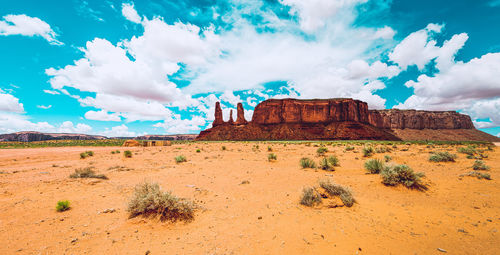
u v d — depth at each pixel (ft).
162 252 11.25
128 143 140.26
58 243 11.82
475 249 10.89
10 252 10.71
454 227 13.65
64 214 16.10
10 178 29.30
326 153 65.92
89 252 11.09
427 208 17.31
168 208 15.92
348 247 11.52
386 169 25.62
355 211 16.98
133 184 26.32
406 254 10.72
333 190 19.24
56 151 89.61
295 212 16.87
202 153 76.59
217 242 12.28
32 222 14.51
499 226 13.30
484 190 21.01
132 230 13.76
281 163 47.01
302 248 11.47
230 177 31.37
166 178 30.60
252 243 12.12
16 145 161.68
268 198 20.83
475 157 42.09
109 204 18.65
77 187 24.23
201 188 24.73
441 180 25.82
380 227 13.98
